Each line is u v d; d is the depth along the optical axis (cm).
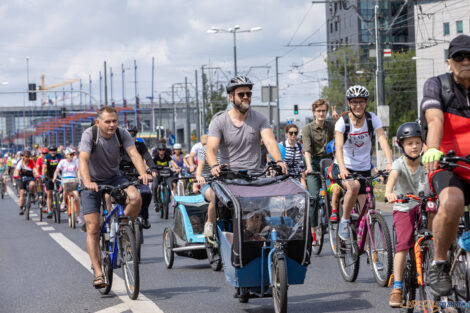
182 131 13775
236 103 784
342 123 917
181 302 803
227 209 760
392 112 8494
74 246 1389
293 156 1256
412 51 8456
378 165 3061
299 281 715
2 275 1047
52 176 2050
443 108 505
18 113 17738
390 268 836
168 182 1959
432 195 637
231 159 798
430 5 7800
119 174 885
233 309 759
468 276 492
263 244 697
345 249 917
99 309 774
